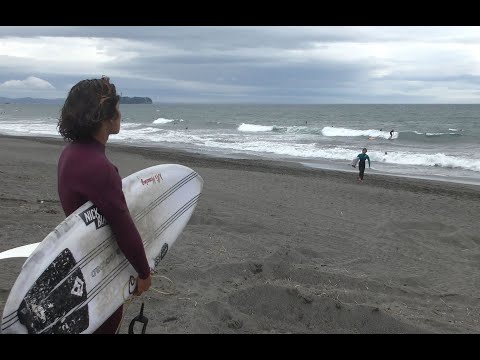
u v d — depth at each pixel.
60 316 2.03
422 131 49.56
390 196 14.24
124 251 2.11
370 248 7.30
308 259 6.02
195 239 6.20
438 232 9.10
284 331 3.78
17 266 4.70
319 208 11.38
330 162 25.88
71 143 2.17
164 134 46.16
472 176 21.58
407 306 4.67
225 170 18.09
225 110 134.00
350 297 4.55
